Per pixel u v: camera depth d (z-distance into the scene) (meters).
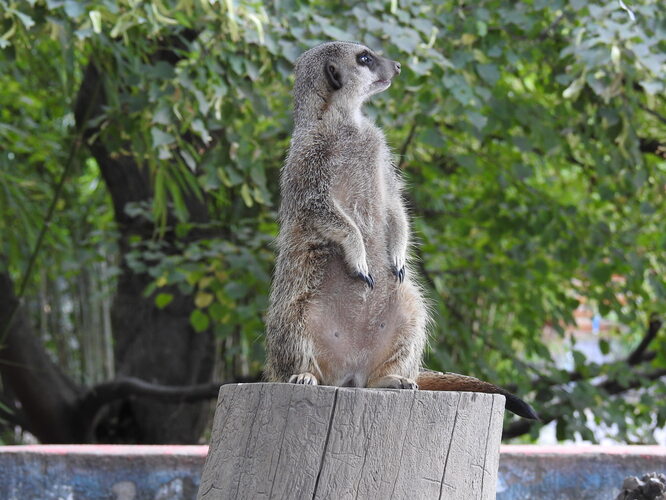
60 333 17.98
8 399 15.43
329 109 6.63
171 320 13.97
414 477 4.66
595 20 9.05
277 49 9.30
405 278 6.39
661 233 13.21
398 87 10.23
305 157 6.38
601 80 9.37
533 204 12.92
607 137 10.93
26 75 14.18
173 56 11.80
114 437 14.48
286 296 6.16
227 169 10.19
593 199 14.95
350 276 6.09
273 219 13.91
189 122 9.32
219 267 11.83
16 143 13.74
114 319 14.70
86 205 17.31
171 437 14.15
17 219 14.11
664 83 9.51
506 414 12.94
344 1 10.25
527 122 11.26
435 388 6.23
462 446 4.76
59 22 8.90
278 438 4.70
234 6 8.53
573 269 13.39
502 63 10.96
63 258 15.25
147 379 13.86
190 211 13.41
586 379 12.98
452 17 10.41
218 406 5.07
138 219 13.57
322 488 4.60
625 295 13.27
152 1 8.67
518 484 7.24
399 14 9.58
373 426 4.65
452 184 15.09
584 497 7.29
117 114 10.55
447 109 10.27
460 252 13.77
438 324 12.40
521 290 13.59
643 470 7.36
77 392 14.16
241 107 10.70
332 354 6.09
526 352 14.38
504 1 10.52
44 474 7.02
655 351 14.17
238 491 4.75
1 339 12.53
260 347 11.84
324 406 4.66
